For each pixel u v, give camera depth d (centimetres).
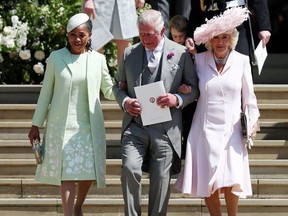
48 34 2089
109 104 1858
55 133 1537
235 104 1482
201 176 1477
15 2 2127
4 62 2097
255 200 1692
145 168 1514
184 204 1691
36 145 1552
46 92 1558
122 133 1504
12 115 1869
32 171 1770
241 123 1477
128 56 1499
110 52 2038
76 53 1554
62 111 1534
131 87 1499
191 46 1566
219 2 1581
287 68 2323
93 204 1703
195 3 1622
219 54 1483
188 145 1489
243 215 1694
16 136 1844
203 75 1491
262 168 1748
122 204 1703
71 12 2094
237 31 1502
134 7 1852
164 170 1484
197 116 1498
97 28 1747
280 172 1748
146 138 1487
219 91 1479
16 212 1714
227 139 1472
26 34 2058
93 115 1538
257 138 1838
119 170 1753
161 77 1480
